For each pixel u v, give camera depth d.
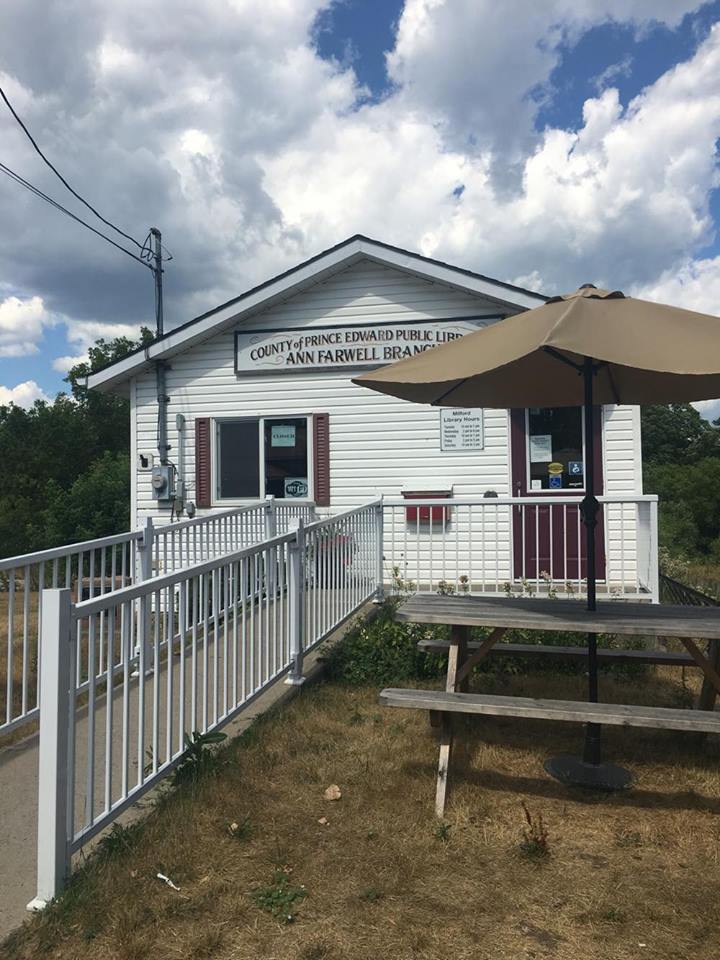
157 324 14.73
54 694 2.69
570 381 4.94
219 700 4.61
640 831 3.32
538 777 3.96
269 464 10.27
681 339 3.30
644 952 2.42
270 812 3.42
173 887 2.75
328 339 10.03
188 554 6.92
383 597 7.82
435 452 9.66
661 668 6.10
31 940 2.48
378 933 2.51
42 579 4.80
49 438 32.06
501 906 2.68
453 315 9.69
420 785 3.77
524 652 4.93
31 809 3.51
